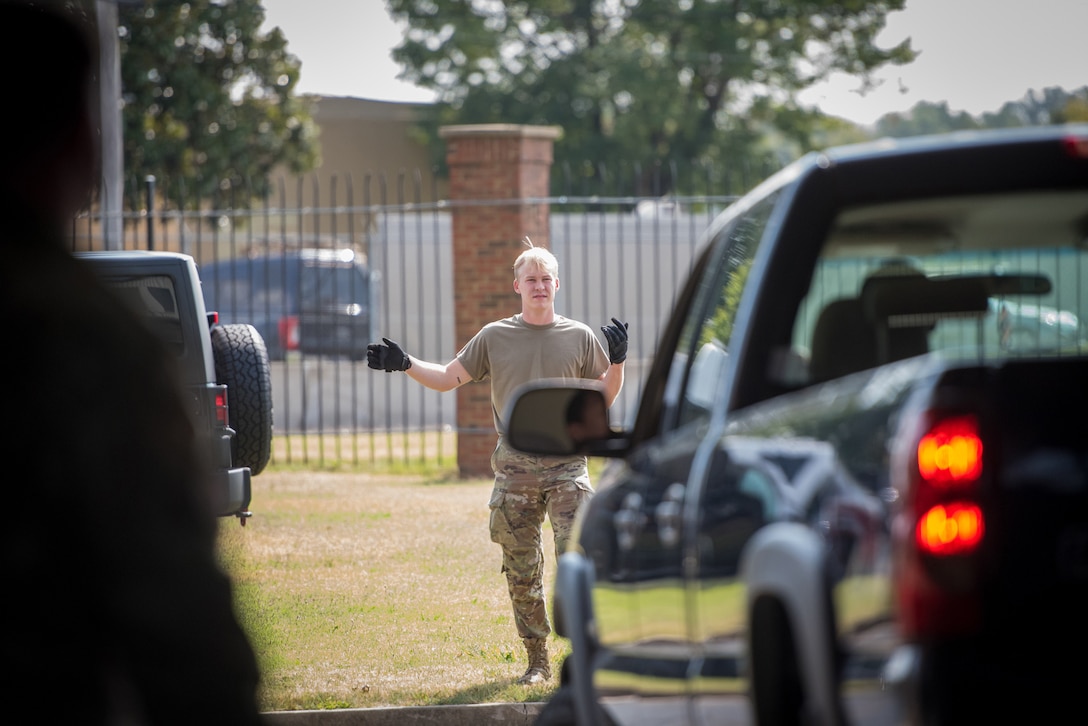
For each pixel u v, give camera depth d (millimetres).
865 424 4531
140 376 3479
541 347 13461
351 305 32906
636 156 78125
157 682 3367
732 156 80250
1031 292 6160
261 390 19984
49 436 3305
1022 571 4156
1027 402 4250
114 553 3328
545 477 13453
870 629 4289
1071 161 5812
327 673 14258
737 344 5910
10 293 3412
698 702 5605
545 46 82312
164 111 61219
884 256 6027
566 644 15789
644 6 80000
